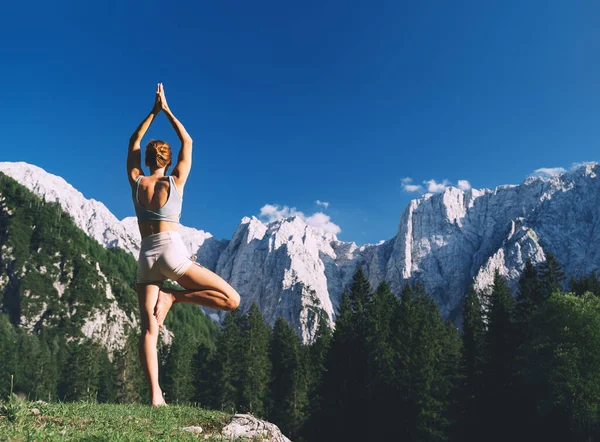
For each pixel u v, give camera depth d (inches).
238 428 283.9
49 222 7086.6
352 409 2268.7
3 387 3754.9
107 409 286.2
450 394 2133.4
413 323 2672.2
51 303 6013.8
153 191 235.8
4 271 6122.1
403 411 2102.6
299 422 2908.5
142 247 235.6
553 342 1630.2
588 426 1587.1
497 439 1982.0
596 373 1535.4
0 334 5182.1
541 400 1638.8
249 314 4084.6
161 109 254.5
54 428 209.0
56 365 4411.9
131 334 4138.8
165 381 3570.4
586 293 1802.4
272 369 3644.2
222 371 3287.4
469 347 2327.8
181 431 246.8
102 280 6815.9
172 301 247.1
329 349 2527.1
